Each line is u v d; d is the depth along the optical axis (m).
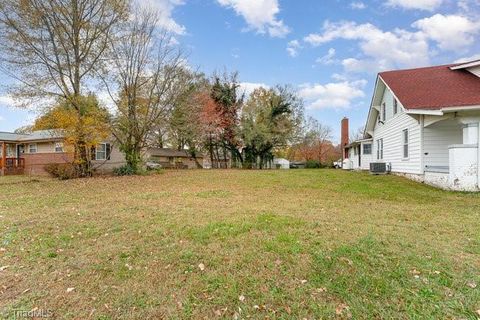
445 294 2.72
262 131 28.53
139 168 18.61
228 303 2.70
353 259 3.48
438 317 2.40
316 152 44.59
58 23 15.24
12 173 21.42
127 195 9.09
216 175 16.31
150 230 4.86
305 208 6.53
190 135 28.17
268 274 3.19
